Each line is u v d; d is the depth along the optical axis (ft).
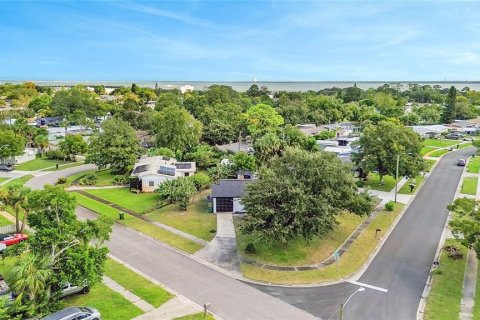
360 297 106.22
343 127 428.15
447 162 293.23
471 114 532.73
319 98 572.92
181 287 110.22
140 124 404.98
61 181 227.81
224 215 172.45
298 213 123.34
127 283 111.86
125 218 169.37
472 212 118.01
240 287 110.93
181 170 229.86
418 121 506.48
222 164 237.45
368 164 212.43
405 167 207.62
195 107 501.97
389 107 554.87
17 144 259.60
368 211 143.33
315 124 485.97
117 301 101.65
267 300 104.01
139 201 195.42
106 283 111.55
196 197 200.03
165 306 99.86
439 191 215.51
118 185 228.02
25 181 231.91
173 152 273.75
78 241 98.99
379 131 215.72
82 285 96.58
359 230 154.61
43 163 287.07
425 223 165.99
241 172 226.38
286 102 552.82
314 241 140.67
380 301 104.06
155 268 122.01
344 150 279.69
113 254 132.05
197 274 118.42
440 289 110.01
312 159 134.10
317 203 125.29
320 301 103.86
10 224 154.30
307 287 111.55
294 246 136.56
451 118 522.47
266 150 236.43
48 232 94.94
